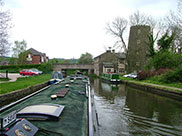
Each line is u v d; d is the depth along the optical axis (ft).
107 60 130.72
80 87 27.14
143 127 20.66
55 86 28.07
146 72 72.95
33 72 84.58
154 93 47.09
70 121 10.25
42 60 165.58
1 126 6.93
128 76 96.73
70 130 8.98
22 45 142.82
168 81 52.70
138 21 90.33
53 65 127.85
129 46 110.42
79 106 14.26
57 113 10.73
